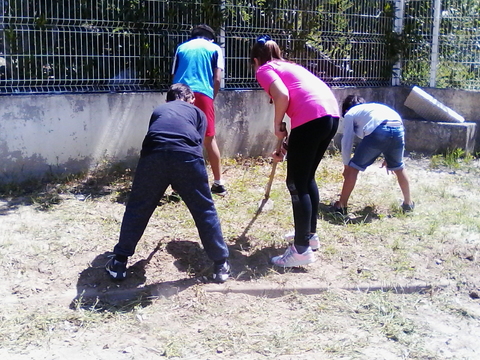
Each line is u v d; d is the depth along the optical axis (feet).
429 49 29.96
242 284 14.34
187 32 23.90
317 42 27.09
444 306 13.75
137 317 12.80
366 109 18.74
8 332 12.05
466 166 25.95
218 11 24.22
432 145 27.89
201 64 19.75
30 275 14.37
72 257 15.25
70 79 21.83
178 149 13.47
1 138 20.49
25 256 15.12
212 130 19.98
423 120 28.76
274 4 25.64
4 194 19.93
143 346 11.82
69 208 18.84
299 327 12.63
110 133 22.48
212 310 13.23
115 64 22.72
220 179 20.57
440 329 12.77
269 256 15.89
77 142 21.88
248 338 12.17
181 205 19.27
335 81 28.45
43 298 13.43
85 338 12.04
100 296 13.61
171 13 23.26
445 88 29.58
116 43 22.61
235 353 11.65
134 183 13.85
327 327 12.66
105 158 22.56
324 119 14.60
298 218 14.98
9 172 20.80
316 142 14.65
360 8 28.66
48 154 21.40
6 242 15.81
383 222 18.45
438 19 29.43
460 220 18.56
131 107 22.75
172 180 13.69
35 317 12.63
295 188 14.93
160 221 17.87
